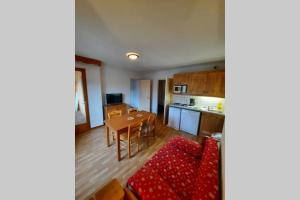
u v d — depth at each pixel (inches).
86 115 146.6
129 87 222.7
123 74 207.9
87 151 101.6
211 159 52.9
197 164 65.9
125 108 190.9
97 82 153.5
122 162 87.7
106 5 45.1
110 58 134.6
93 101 152.3
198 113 136.9
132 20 55.2
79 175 75.1
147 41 79.4
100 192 40.9
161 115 219.1
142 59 130.4
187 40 76.0
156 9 47.0
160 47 90.3
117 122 101.3
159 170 60.9
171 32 66.0
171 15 50.6
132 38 75.0
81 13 50.1
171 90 178.9
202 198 34.8
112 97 184.9
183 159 69.3
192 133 142.4
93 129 152.0
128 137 90.1
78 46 91.8
